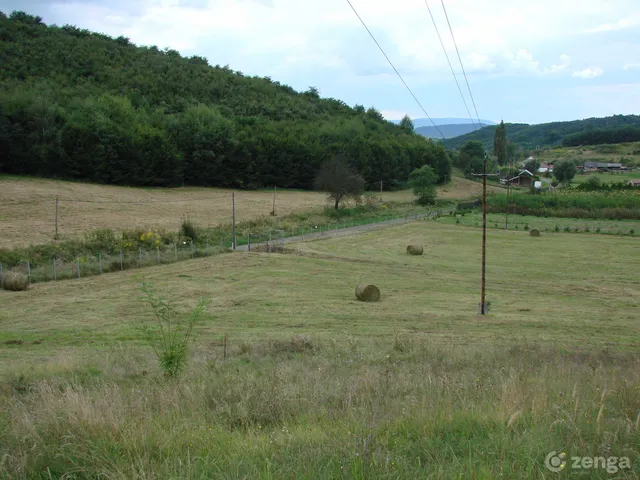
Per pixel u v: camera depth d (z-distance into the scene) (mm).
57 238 41438
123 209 61031
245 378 9242
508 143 143250
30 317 23219
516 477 4406
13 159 70875
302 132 108125
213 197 79188
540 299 29812
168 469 4719
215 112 102500
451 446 5164
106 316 23516
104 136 75500
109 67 117188
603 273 38438
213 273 34781
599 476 4418
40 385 9453
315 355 15133
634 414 6195
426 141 141625
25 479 4695
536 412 5980
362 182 76250
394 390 8078
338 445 5039
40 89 87688
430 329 21891
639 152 179125
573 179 127938
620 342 19859
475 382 8531
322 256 43562
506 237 57719
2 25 115812
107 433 5566
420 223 69375
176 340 11984
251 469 4621
